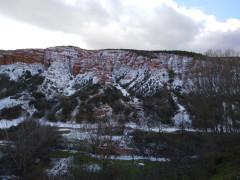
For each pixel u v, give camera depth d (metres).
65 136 62.53
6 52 104.06
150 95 87.12
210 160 50.66
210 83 63.72
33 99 85.75
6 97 87.06
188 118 74.19
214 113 62.69
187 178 46.28
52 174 48.44
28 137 53.62
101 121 70.31
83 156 52.91
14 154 52.50
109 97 84.00
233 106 63.38
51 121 76.62
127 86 93.31
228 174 44.25
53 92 90.25
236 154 50.94
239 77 62.75
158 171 48.31
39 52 104.44
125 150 57.88
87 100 83.75
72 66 101.19
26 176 49.25
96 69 98.62
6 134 60.84
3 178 48.66
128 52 104.19
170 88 88.94
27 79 95.75
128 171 48.19
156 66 97.31
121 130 65.81
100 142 57.94
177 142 60.09
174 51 106.75
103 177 46.56
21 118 77.31
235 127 61.16
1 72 98.31
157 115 77.31
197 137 62.03
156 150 58.56
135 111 78.56
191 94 75.31
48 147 55.78
